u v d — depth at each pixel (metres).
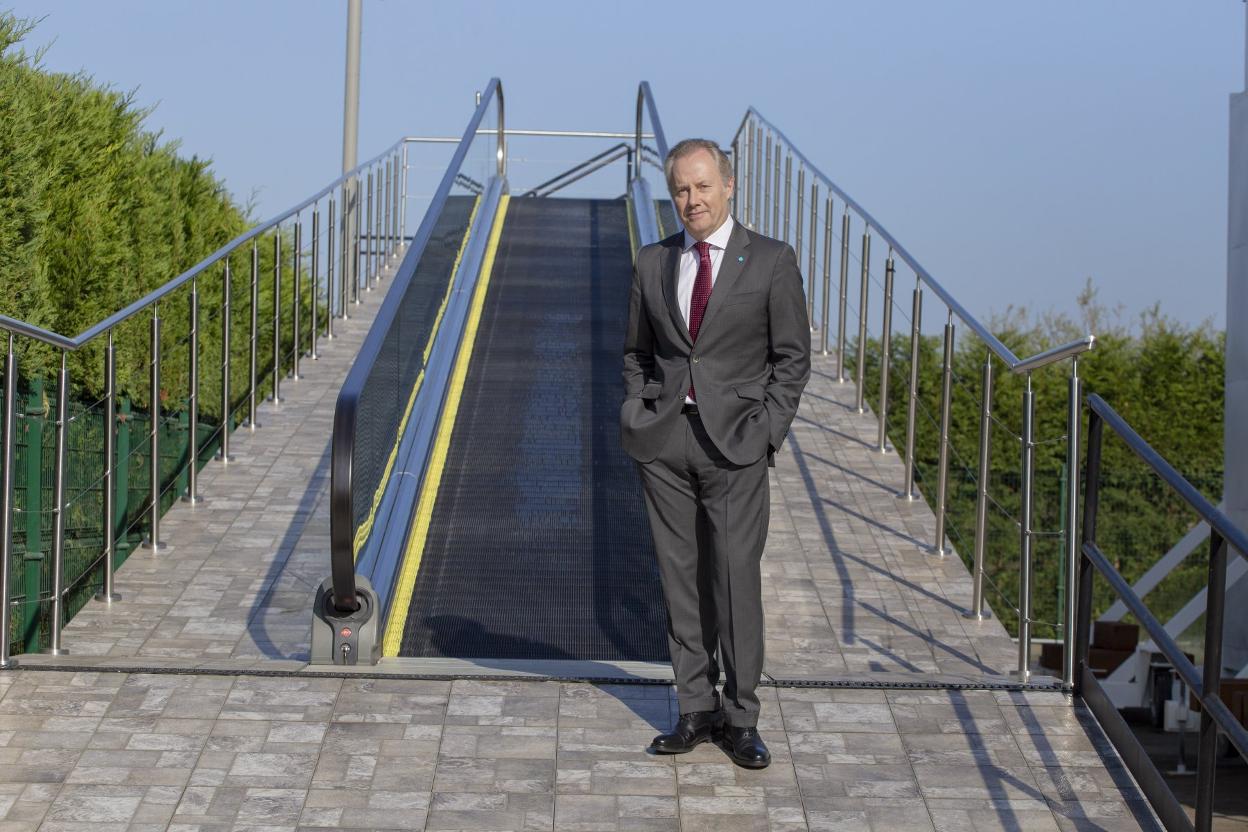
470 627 5.69
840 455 8.30
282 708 4.21
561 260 12.73
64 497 5.15
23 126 8.83
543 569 6.36
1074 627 4.49
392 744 4.00
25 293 8.72
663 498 3.95
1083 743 4.13
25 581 6.25
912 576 6.48
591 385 9.18
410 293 7.45
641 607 5.97
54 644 5.14
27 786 3.71
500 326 10.51
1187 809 8.78
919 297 7.49
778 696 4.40
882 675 4.62
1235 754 10.57
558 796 3.74
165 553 6.57
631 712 4.26
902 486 7.77
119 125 11.41
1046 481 17.28
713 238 3.91
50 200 9.63
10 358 4.52
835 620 5.91
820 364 10.38
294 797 3.70
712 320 3.84
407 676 4.45
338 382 9.91
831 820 3.66
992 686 4.49
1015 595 16.95
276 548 6.68
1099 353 21.70
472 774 3.84
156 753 3.91
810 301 11.05
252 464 8.02
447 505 7.08
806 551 6.76
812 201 10.87
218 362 12.16
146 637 5.50
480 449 7.91
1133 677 12.43
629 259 12.87
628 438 3.93
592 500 7.25
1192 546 12.55
